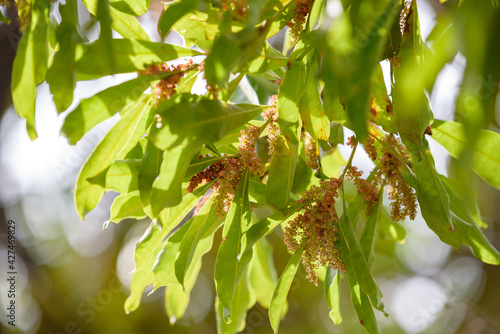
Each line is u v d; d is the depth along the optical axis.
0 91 1.31
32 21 0.81
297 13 0.83
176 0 0.79
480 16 0.72
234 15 0.80
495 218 1.34
